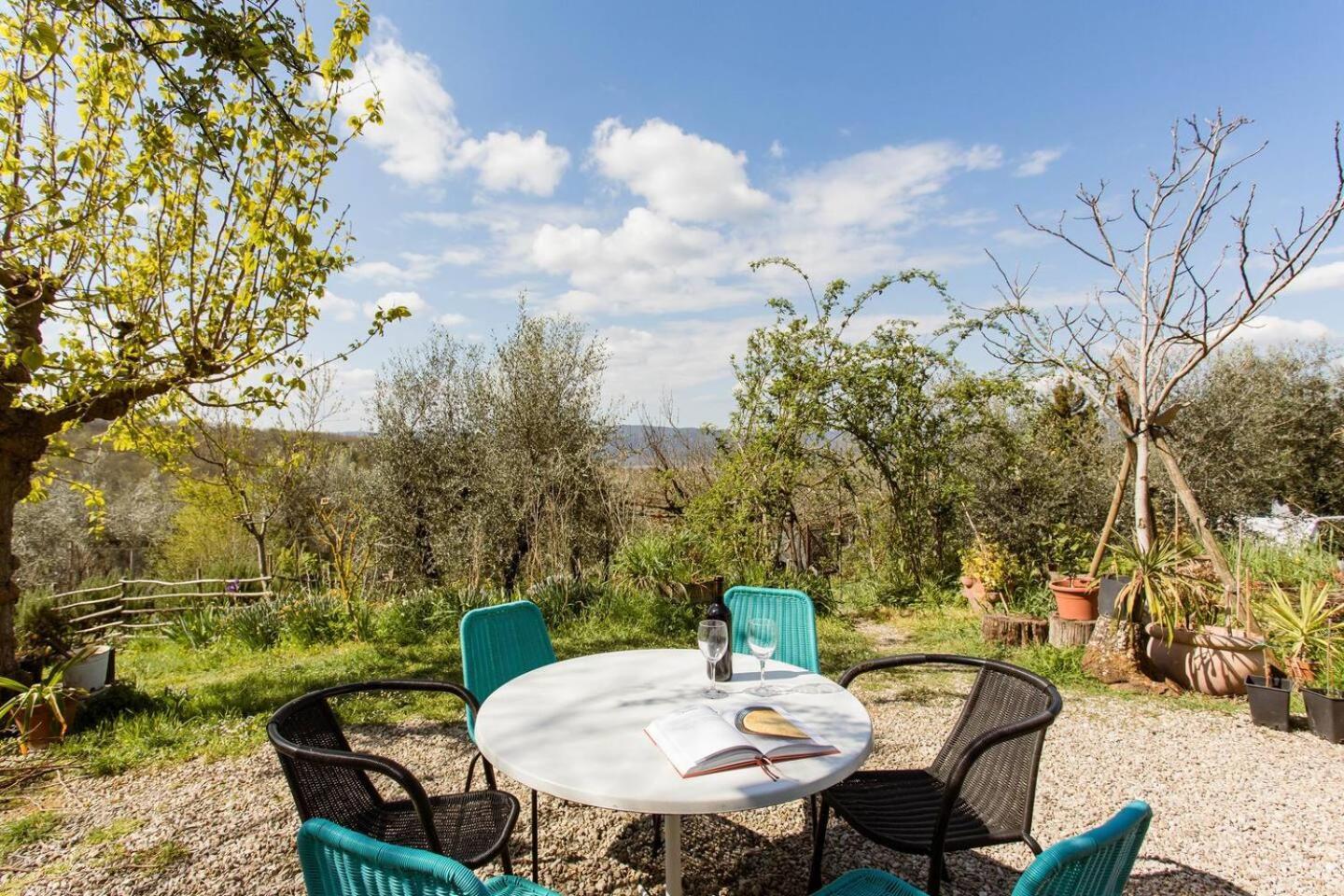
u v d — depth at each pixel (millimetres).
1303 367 10367
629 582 6641
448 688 2379
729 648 2270
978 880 2373
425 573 9438
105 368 4031
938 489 7754
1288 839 2607
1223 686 4234
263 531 9250
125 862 2531
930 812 2010
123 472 13609
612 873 2424
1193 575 4840
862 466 8062
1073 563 7250
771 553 7488
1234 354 10156
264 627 6148
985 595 6781
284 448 9383
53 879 2430
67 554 12781
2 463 4062
